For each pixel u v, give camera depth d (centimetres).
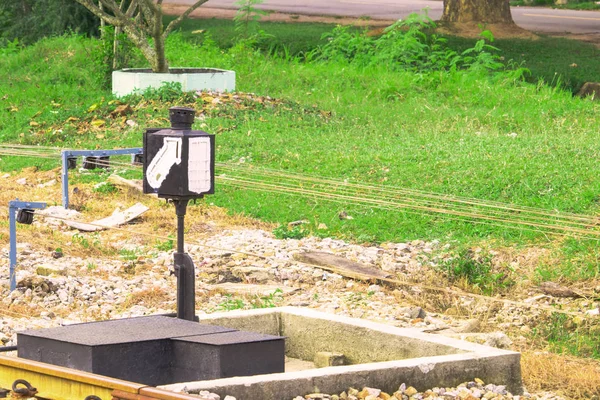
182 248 631
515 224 1263
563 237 1200
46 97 2252
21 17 3422
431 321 934
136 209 1414
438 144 1731
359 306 986
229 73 2173
